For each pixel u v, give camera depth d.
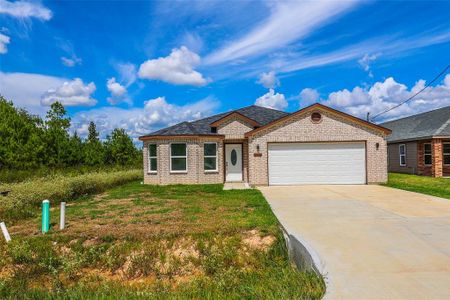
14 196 12.23
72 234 8.30
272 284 5.20
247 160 20.12
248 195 14.00
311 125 18.08
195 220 9.33
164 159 19.00
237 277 6.23
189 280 6.50
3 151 22.77
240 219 9.20
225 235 8.02
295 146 18.14
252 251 7.36
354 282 4.76
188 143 18.97
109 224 9.16
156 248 7.55
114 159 32.09
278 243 7.48
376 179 17.84
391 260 5.65
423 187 15.81
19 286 6.29
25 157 23.11
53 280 6.63
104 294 5.40
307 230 7.77
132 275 6.97
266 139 18.11
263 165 18.05
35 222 10.05
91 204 12.51
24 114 27.92
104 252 7.55
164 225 8.87
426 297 4.27
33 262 7.32
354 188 16.09
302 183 18.08
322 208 10.67
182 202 12.48
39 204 12.60
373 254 5.96
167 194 14.89
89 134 57.31
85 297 5.39
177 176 19.02
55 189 14.01
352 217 9.16
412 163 23.98
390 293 4.39
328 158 18.08
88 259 7.34
